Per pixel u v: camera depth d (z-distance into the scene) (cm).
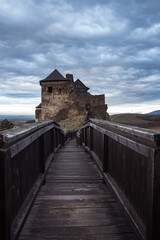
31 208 255
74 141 1620
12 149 170
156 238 152
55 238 198
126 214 219
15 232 176
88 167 471
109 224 222
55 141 675
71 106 3791
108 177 323
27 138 234
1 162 146
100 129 391
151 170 153
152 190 150
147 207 162
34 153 307
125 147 245
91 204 272
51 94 3897
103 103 3931
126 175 242
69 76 3950
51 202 277
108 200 285
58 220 230
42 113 3975
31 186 283
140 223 188
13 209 193
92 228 215
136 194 206
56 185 347
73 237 199
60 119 3838
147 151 162
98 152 467
